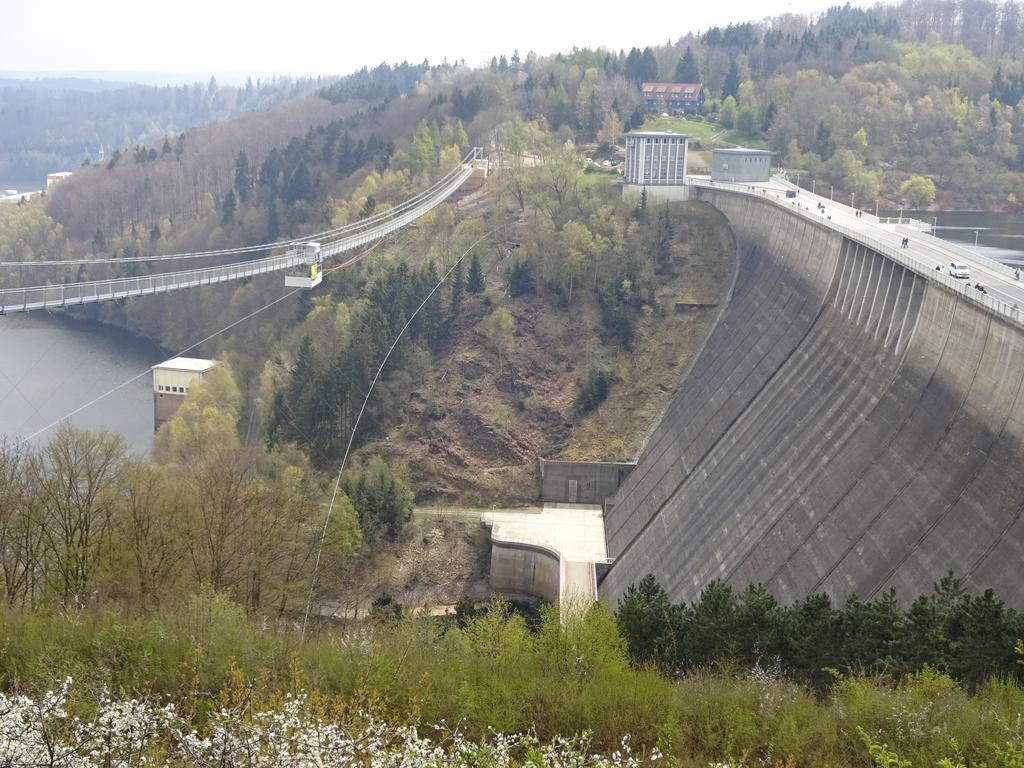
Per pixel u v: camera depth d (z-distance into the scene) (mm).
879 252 87688
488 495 122250
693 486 96562
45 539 63062
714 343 127688
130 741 27969
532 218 169125
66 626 42125
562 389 133750
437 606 106875
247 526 68875
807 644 50906
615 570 100000
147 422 150125
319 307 154500
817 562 69938
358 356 130250
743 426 96000
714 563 81875
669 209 161000
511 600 108562
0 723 25938
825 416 82375
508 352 137750
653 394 130250
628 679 41844
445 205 180000
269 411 131875
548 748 31547
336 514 103375
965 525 59844
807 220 115000
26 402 156125
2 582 59875
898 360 77562
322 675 38969
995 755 33938
